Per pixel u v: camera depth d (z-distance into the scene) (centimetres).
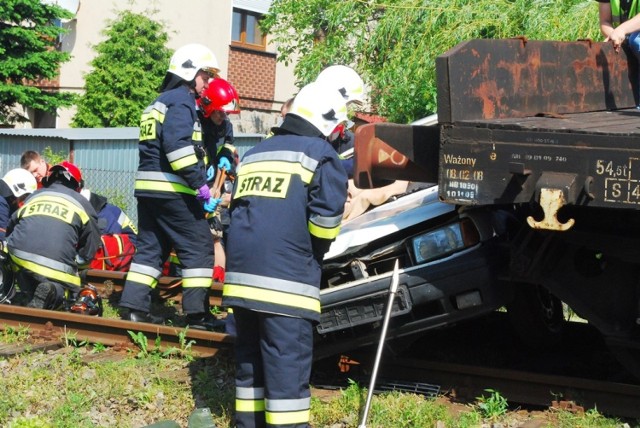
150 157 753
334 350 602
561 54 612
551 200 479
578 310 564
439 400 587
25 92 2172
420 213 593
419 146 545
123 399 595
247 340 524
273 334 500
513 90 561
